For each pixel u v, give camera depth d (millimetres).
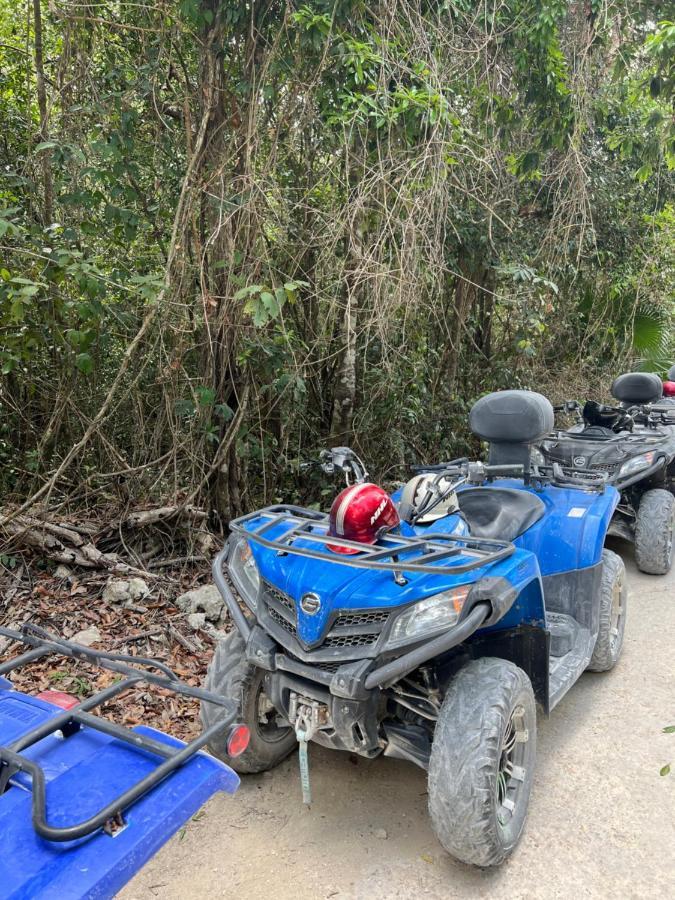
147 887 2506
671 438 6184
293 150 5160
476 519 3449
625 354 10430
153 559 5117
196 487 5121
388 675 2307
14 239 4203
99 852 1507
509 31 5961
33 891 1406
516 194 7465
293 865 2598
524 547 3732
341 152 5098
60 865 1469
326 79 4922
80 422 5371
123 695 3631
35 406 5477
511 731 2619
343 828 2797
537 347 9336
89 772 1761
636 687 3863
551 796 2961
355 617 2455
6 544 4777
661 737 3379
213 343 4961
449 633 2295
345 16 4676
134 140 5129
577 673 3236
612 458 5539
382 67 4605
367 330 5582
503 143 6809
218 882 2523
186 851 2684
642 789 2998
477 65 5996
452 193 6500
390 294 5141
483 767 2322
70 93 4969
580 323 9984
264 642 2646
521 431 4105
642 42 7090
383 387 6094
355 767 3207
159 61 5020
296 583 2559
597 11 6309
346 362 5730
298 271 5520
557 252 7680
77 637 4113
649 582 5496
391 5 4883
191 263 5090
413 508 2969
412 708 2658
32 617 4281
